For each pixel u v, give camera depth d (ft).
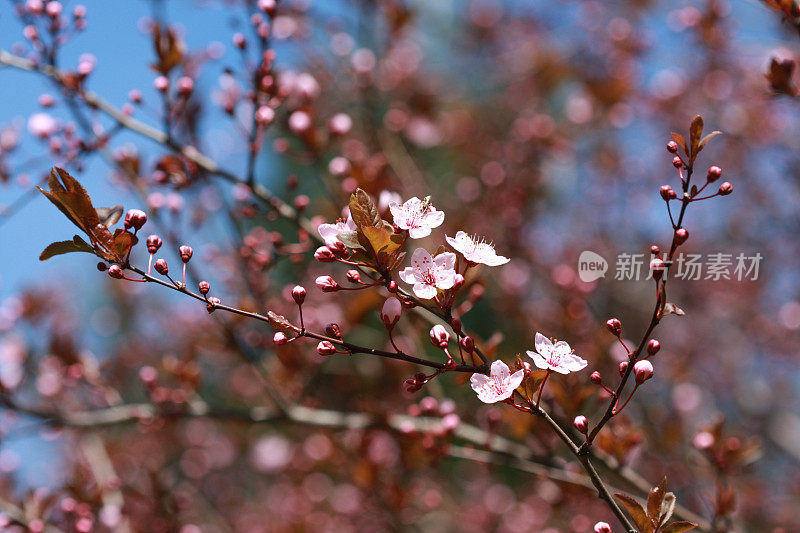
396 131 17.66
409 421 11.19
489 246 6.00
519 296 17.53
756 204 20.58
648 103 21.54
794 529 17.42
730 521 9.30
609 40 21.81
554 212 22.79
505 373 5.65
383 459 14.88
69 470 20.76
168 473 17.33
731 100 19.71
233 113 10.62
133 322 23.21
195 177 11.12
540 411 5.65
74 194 5.49
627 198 22.45
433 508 16.89
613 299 19.39
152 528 14.33
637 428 9.72
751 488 17.11
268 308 13.08
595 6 22.70
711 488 12.44
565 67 23.15
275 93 10.30
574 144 22.85
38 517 12.53
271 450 21.12
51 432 13.03
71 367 13.73
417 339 11.77
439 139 21.75
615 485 12.25
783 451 20.90
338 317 15.26
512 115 24.82
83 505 12.69
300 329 5.78
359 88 16.96
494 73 25.46
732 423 21.25
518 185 19.54
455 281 5.66
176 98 10.50
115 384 16.61
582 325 13.62
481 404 13.98
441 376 14.42
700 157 20.77
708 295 19.86
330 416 12.16
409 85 20.48
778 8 7.79
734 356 21.21
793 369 21.54
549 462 10.45
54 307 17.01
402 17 16.65
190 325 20.43
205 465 23.71
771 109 19.16
